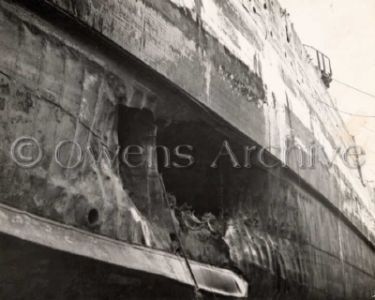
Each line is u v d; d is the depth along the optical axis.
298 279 15.92
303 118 19.09
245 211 14.27
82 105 8.39
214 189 13.62
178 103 10.96
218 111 12.16
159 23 10.20
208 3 12.66
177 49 10.73
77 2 8.00
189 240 10.98
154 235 9.24
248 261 12.75
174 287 8.83
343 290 21.80
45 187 7.42
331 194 21.47
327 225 21.06
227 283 11.24
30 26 7.55
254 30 15.84
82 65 8.47
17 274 6.48
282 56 18.66
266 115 15.16
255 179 14.61
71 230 7.48
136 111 10.24
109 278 7.58
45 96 7.68
